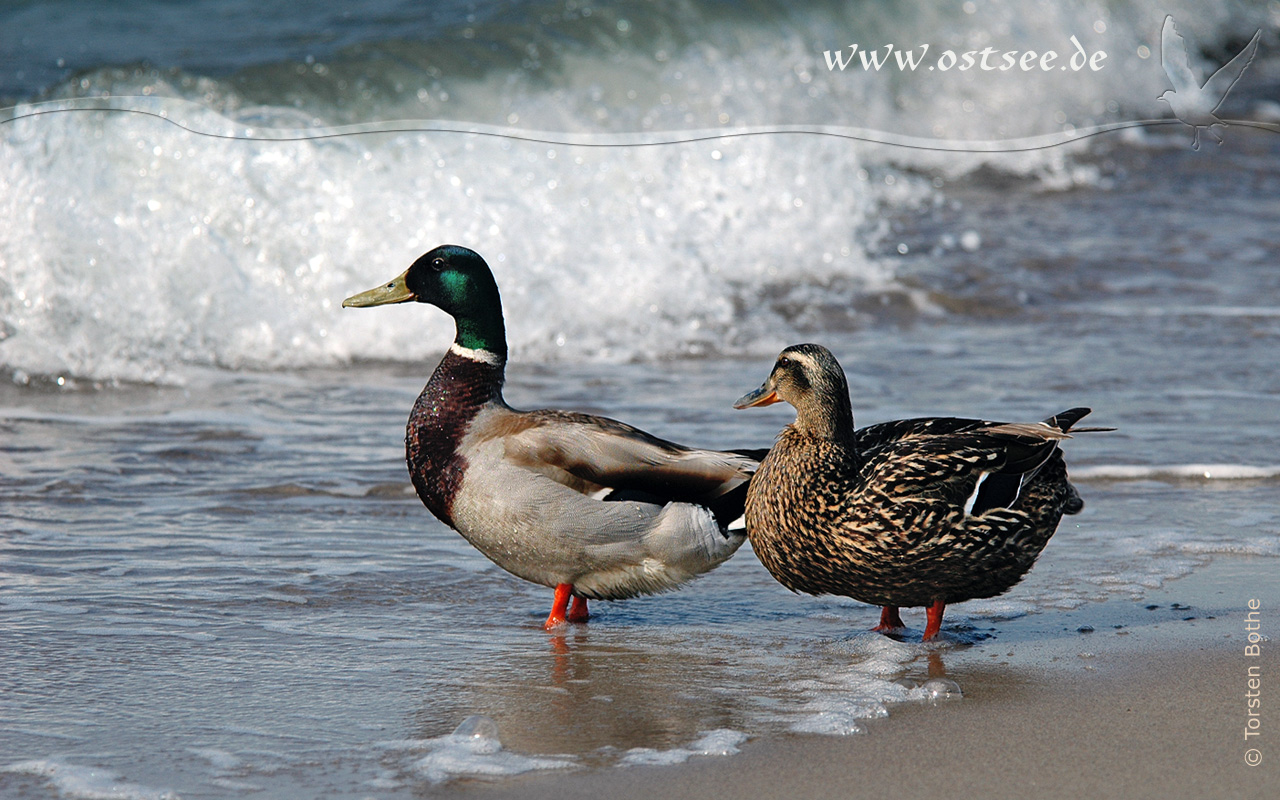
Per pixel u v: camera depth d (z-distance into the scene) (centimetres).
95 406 1337
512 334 1600
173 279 1558
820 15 2617
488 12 2375
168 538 964
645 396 1391
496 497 809
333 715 677
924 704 699
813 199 2020
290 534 981
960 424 821
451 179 1816
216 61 2127
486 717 662
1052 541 970
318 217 1695
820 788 600
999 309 1745
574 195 1892
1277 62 3306
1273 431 1248
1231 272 1914
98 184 1633
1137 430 1247
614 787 598
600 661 765
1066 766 625
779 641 805
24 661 736
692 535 807
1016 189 2389
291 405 1362
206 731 653
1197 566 922
